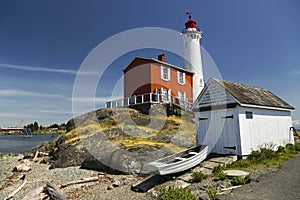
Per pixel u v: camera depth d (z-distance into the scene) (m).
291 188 7.34
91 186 10.00
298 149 14.33
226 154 12.12
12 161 18.94
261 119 13.21
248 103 12.12
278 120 14.65
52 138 58.84
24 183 11.15
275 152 12.55
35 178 12.09
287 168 9.83
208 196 6.88
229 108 12.27
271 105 14.00
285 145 14.66
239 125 11.70
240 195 6.95
